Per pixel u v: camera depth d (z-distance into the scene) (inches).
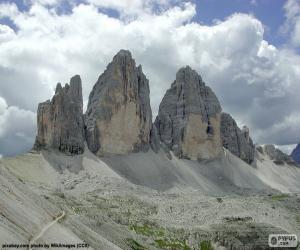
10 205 3467.0
